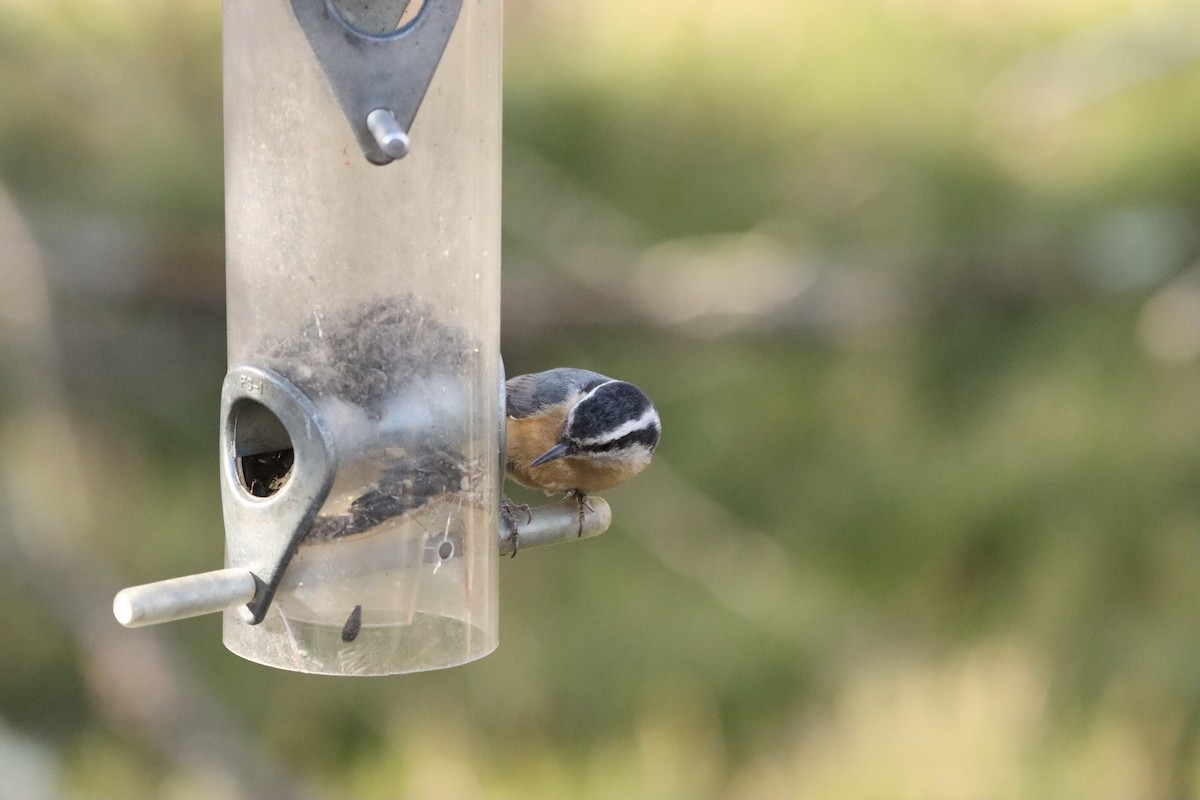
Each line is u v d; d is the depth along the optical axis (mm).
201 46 14195
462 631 6457
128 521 12922
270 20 6215
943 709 12211
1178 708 12078
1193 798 11836
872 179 15031
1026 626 12484
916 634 12609
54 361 13109
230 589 5863
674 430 13758
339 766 12367
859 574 12898
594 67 15211
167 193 13953
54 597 12422
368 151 5844
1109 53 14820
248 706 12641
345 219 6234
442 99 6352
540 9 15430
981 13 15641
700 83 15195
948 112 15117
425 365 6328
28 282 13000
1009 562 12695
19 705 12344
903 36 15531
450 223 6395
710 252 15086
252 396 6191
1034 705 12180
